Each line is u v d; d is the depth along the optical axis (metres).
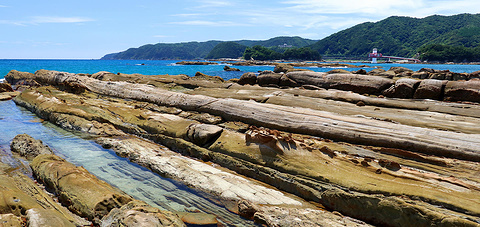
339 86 19.47
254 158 10.12
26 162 10.88
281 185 9.27
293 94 16.80
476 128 10.49
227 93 18.31
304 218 7.37
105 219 6.88
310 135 11.78
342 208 7.93
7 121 17.02
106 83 23.05
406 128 10.39
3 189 7.29
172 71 56.44
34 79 30.62
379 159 9.00
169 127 13.52
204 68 70.12
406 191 7.61
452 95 15.69
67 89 24.31
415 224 6.90
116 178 9.91
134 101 19.48
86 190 7.89
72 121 15.62
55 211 7.24
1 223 5.93
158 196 8.80
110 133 14.48
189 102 16.38
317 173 8.90
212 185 9.07
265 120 13.02
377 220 7.40
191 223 7.50
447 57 120.62
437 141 9.55
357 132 10.81
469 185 7.48
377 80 18.23
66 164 9.48
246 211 7.83
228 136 11.61
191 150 11.80
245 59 172.38
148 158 11.06
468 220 6.41
